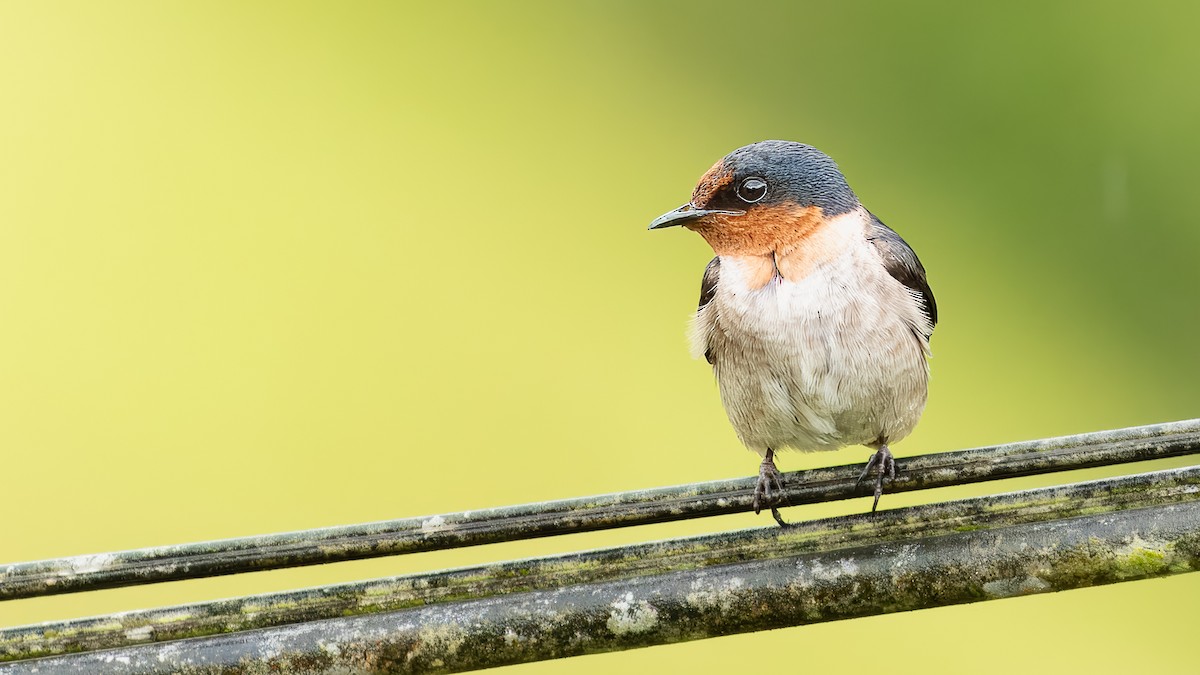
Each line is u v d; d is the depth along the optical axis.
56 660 2.68
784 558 2.69
